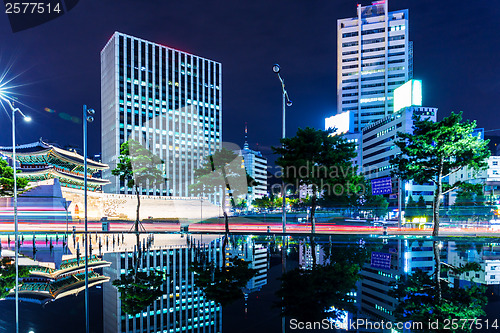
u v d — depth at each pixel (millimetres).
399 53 140250
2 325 7836
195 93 150875
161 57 141250
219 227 48812
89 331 7383
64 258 18047
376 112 141625
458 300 9195
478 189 27000
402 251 19125
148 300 9609
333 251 19203
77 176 67000
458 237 26891
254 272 13266
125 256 18000
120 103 129000
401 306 8688
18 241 28594
